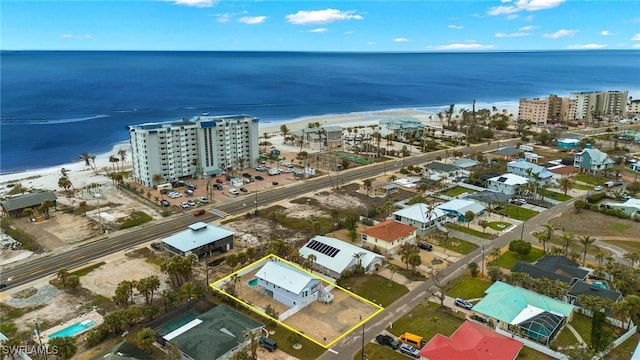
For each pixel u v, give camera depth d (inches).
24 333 3257.9
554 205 6067.9
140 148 6658.5
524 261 4414.4
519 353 3038.9
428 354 2869.1
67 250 4665.4
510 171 7342.5
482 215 5649.6
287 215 5664.4
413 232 4813.0
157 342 3117.6
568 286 3686.0
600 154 7647.6
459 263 4392.2
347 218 5177.2
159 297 3747.5
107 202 6122.1
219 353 2893.7
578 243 4886.8
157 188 6599.4
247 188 6756.9
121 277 4099.4
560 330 3287.4
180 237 4579.2
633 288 3769.7
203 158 7249.0
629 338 3203.7
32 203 5689.0
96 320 3430.1
